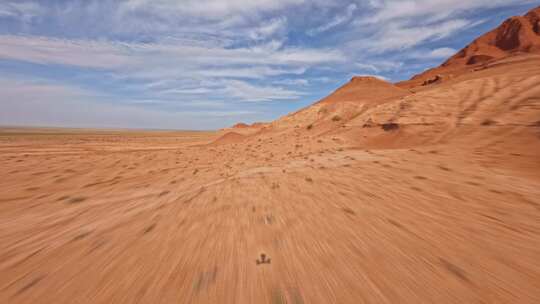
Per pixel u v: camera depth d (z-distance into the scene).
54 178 16.34
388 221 5.80
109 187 13.27
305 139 37.03
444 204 6.85
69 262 4.57
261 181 11.38
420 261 4.00
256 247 4.76
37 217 7.99
